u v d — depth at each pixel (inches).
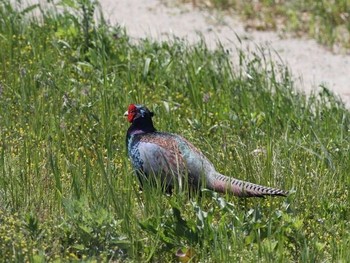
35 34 901.8
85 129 706.2
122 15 1075.3
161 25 1056.8
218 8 1119.0
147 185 593.0
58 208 581.9
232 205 577.6
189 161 611.5
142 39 925.8
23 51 867.4
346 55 1013.2
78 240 545.3
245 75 879.1
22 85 766.5
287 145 692.1
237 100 805.2
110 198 581.3
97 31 892.6
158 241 548.7
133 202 597.3
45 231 550.9
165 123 727.7
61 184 601.0
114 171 626.8
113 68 846.5
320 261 546.0
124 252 548.4
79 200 563.5
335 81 946.7
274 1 1132.5
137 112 640.4
